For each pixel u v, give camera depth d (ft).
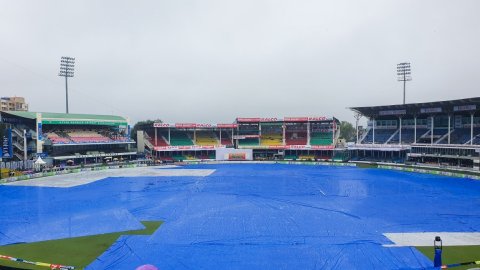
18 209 158.61
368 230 119.85
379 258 92.32
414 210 151.33
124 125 405.18
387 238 110.11
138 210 154.92
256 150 434.30
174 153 422.82
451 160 305.12
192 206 162.61
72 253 97.86
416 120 378.53
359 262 89.71
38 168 296.51
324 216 141.18
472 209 152.66
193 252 98.12
